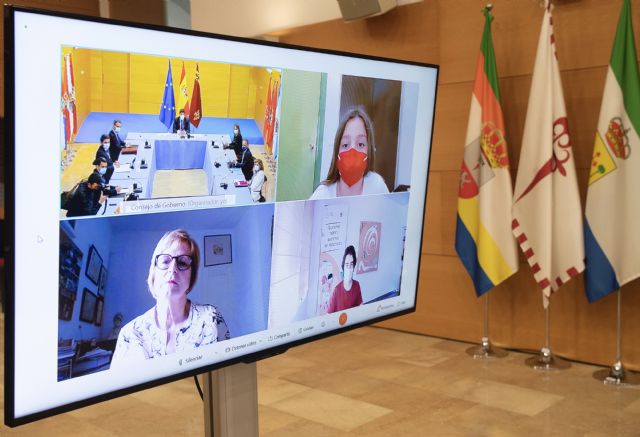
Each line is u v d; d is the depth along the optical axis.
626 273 3.82
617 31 3.79
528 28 4.39
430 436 3.17
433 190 4.94
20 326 1.08
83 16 1.09
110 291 1.19
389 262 1.78
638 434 3.16
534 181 4.10
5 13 1.01
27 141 1.05
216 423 1.51
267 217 1.42
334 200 1.57
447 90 4.81
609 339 4.21
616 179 3.81
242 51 1.31
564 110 4.01
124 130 1.16
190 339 1.32
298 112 1.44
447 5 4.75
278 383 3.98
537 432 3.20
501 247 4.30
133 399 3.74
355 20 5.01
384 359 4.45
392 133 1.69
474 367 4.25
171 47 1.21
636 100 3.76
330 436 3.18
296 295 1.53
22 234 1.06
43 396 1.12
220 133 1.30
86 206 1.13
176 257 1.27
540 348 4.51
